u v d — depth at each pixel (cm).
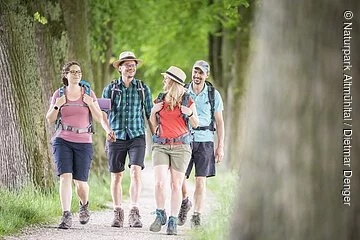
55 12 3145
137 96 2066
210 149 2061
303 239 830
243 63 4959
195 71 2047
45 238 1727
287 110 858
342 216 819
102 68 4881
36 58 2530
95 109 1956
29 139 2430
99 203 2595
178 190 1909
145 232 1922
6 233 1764
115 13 4831
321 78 841
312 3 850
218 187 3541
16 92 2405
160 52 6069
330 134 830
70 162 1956
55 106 1939
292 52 862
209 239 1638
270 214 860
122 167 2078
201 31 5603
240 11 4775
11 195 2144
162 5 5469
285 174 850
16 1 2438
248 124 916
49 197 2353
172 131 1908
